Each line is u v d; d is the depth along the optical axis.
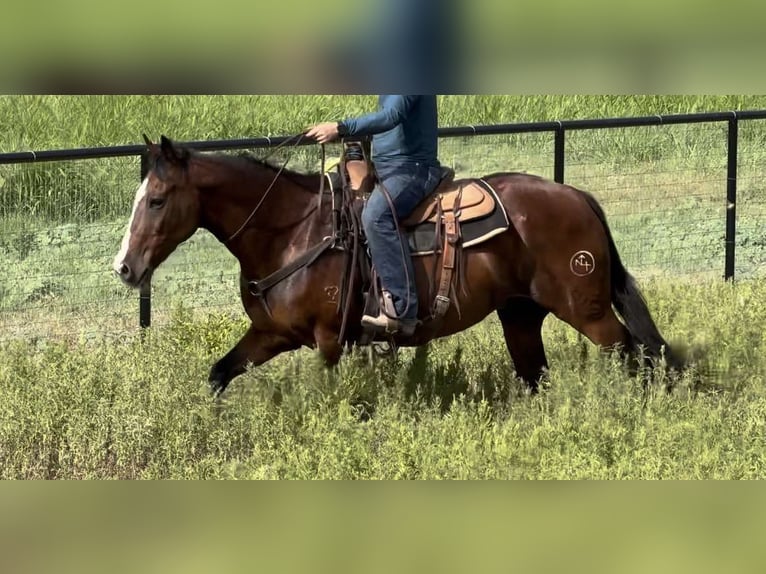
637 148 20.80
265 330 11.59
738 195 21.02
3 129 20.80
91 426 11.21
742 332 13.91
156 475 10.84
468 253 11.32
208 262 16.53
